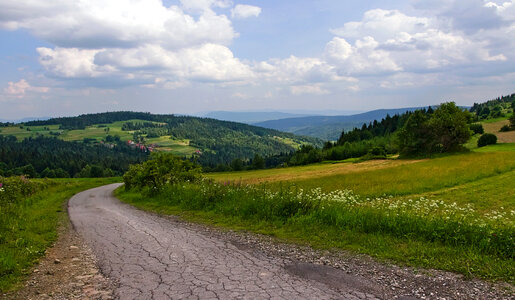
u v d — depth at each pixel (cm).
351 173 4366
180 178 2083
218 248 700
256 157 12694
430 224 714
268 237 792
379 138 11869
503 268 515
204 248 704
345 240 722
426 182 2555
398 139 7644
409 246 651
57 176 12300
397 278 495
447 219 716
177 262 603
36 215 1257
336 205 948
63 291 470
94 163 15512
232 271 542
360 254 627
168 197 1692
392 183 2652
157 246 733
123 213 1408
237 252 665
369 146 10719
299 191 1144
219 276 518
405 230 732
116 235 883
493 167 3291
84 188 4953
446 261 559
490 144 8231
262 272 534
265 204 1053
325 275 514
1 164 12206
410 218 763
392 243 677
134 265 593
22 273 547
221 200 1303
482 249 604
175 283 491
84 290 473
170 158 2214
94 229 997
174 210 1362
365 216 823
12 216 1066
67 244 788
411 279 490
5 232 814
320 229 821
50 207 1784
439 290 447
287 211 983
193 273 536
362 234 750
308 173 5822
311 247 690
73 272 560
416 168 3950
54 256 671
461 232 664
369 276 507
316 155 10888
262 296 432
